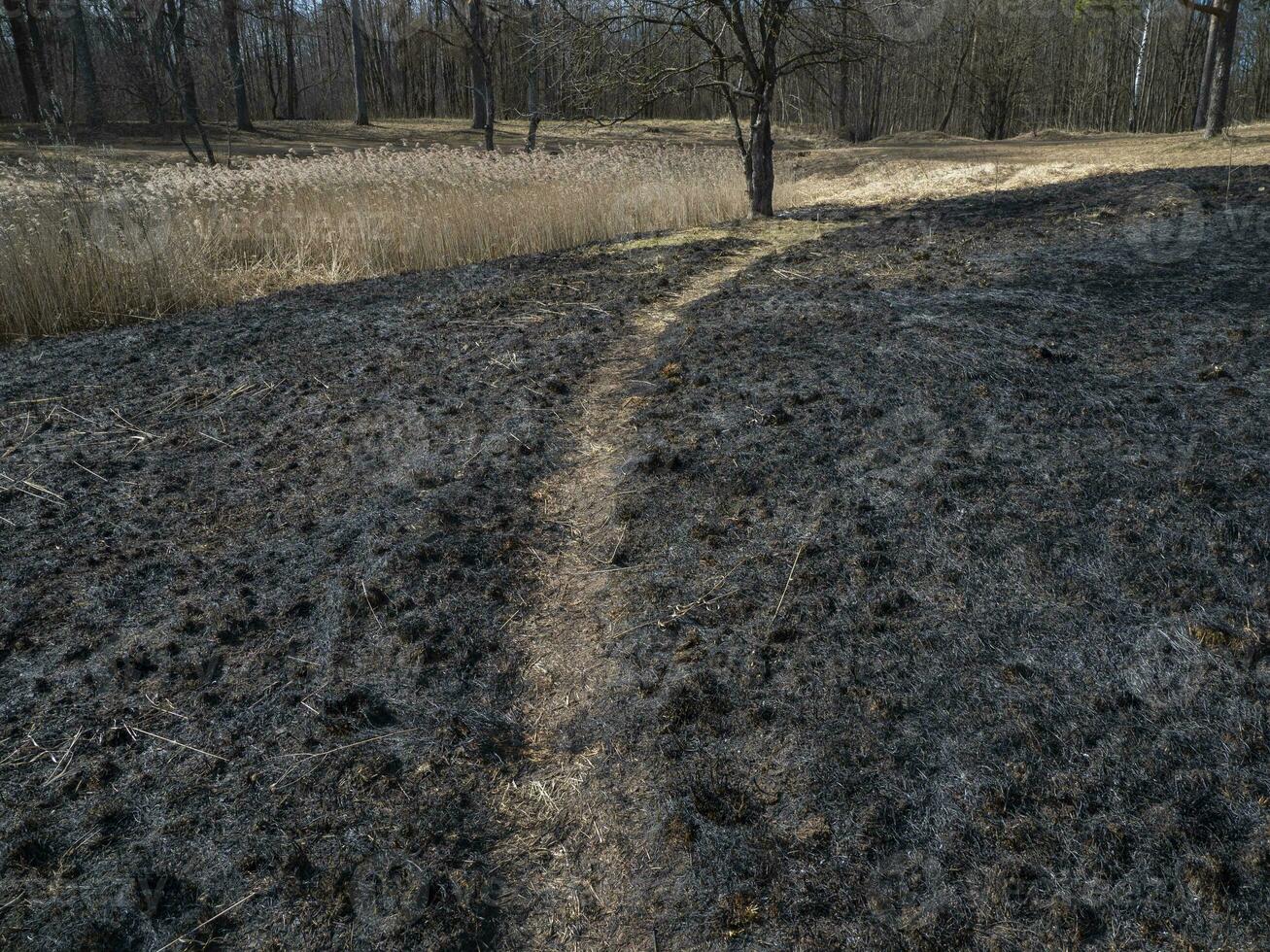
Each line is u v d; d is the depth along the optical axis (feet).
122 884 7.15
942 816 7.36
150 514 11.90
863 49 30.78
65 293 22.39
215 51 92.63
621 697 8.80
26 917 6.93
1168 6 126.52
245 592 10.32
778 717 8.30
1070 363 13.10
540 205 32.30
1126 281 16.25
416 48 148.05
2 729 8.57
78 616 10.00
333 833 7.58
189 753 8.31
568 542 11.07
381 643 9.56
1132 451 10.93
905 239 21.93
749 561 10.18
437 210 31.63
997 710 8.12
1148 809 7.23
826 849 7.23
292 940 6.80
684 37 29.66
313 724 8.61
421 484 12.24
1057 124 146.61
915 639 8.90
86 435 14.08
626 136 95.09
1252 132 51.29
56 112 32.91
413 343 17.38
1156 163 35.17
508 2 80.64
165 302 24.03
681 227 30.04
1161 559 9.37
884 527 10.31
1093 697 8.14
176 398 15.33
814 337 15.26
